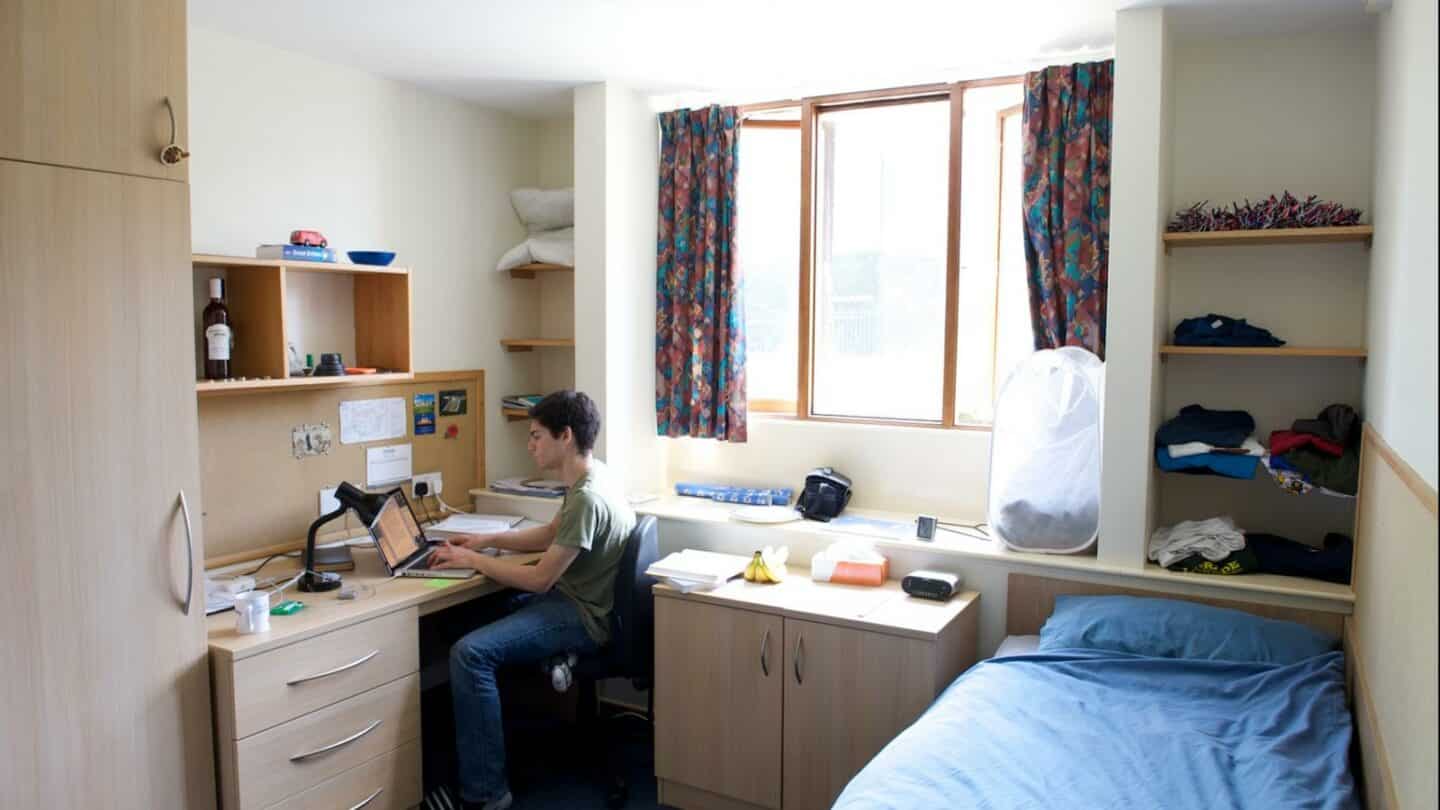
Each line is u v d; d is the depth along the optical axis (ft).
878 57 10.21
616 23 9.14
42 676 6.62
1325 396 9.32
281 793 7.83
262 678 7.63
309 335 10.32
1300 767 6.23
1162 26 8.58
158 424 7.20
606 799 9.70
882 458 11.39
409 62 10.48
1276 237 8.73
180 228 7.29
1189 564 8.94
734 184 11.62
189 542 7.36
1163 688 7.60
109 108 6.83
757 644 9.18
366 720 8.49
